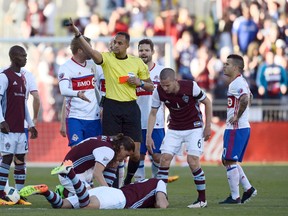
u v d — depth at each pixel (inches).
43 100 2600.9
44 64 2618.1
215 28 2930.6
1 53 2488.9
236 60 1366.9
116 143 1210.0
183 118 1272.1
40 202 1358.3
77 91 1412.4
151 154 1587.1
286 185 1766.7
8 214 1094.4
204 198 1253.7
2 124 1337.4
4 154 1349.7
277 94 2743.6
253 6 2901.1
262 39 2869.1
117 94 1366.9
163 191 1202.0
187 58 2871.6
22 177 1414.9
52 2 3085.6
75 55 1448.1
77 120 1448.1
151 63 1616.6
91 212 1101.1
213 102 2647.6
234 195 1366.9
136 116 1384.1
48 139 2507.4
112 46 1384.1
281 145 2586.1
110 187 1188.5
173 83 1246.3
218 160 2546.8
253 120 2640.3
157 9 3024.1
